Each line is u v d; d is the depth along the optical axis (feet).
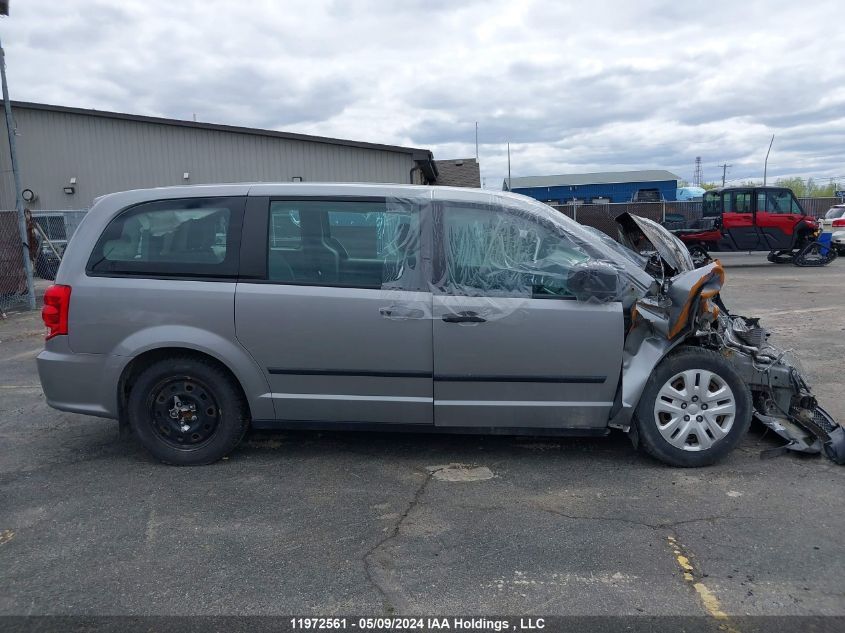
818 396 19.36
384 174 74.02
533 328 13.76
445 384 14.08
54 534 11.89
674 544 11.27
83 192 70.13
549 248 14.17
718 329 15.14
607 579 10.27
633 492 13.29
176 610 9.61
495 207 14.23
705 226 62.08
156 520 12.37
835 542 11.27
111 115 69.31
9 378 23.72
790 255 61.31
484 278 13.96
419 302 13.87
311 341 14.08
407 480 14.05
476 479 14.05
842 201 97.91
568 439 16.33
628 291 14.03
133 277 14.40
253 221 14.35
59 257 49.06
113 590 10.13
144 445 14.84
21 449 16.24
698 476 13.98
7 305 41.39
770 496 13.00
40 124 68.90
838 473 14.03
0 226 40.91
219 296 14.15
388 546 11.34
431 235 14.08
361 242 14.21
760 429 16.34
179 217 14.56
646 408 14.08
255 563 10.84
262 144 72.02
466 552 11.10
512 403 14.15
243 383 14.40
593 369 13.92
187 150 71.10
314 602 9.77
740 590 9.95
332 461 15.11
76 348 14.43
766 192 58.70
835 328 29.55
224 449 14.83
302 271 14.23
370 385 14.24
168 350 14.58
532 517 12.31
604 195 113.29
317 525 12.11
